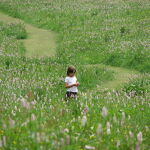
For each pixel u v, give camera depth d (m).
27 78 15.95
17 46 26.86
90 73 18.33
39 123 7.14
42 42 29.52
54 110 8.86
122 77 18.77
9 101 10.30
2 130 6.76
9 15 43.47
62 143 5.60
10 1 50.47
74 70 11.67
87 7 43.56
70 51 25.17
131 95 12.87
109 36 28.58
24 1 50.28
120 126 7.84
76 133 7.08
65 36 30.33
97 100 11.53
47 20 38.19
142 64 21.22
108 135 6.82
